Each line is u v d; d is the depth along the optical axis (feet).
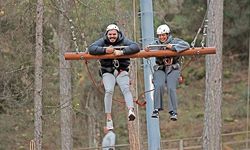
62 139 156.66
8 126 183.93
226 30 301.63
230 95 296.10
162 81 82.94
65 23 149.48
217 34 149.38
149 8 111.14
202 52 82.28
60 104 154.51
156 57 82.94
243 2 287.89
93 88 202.90
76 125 221.05
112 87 82.84
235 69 312.50
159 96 82.94
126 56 81.10
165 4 176.04
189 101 298.56
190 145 260.62
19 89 167.12
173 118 82.23
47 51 162.30
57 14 153.58
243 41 303.48
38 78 128.77
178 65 84.12
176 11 250.78
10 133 187.62
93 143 214.48
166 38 83.10
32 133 184.44
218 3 149.28
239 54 312.50
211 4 149.59
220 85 151.43
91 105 210.79
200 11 287.69
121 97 224.33
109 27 82.23
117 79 83.41
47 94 169.37
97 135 217.15
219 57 150.51
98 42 82.28
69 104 149.18
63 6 143.43
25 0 144.25
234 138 260.42
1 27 159.53
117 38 82.33
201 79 313.32
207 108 152.35
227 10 292.61
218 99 151.33
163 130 274.16
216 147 151.33
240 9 290.76
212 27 149.59
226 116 279.08
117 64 82.53
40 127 128.57
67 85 154.92
